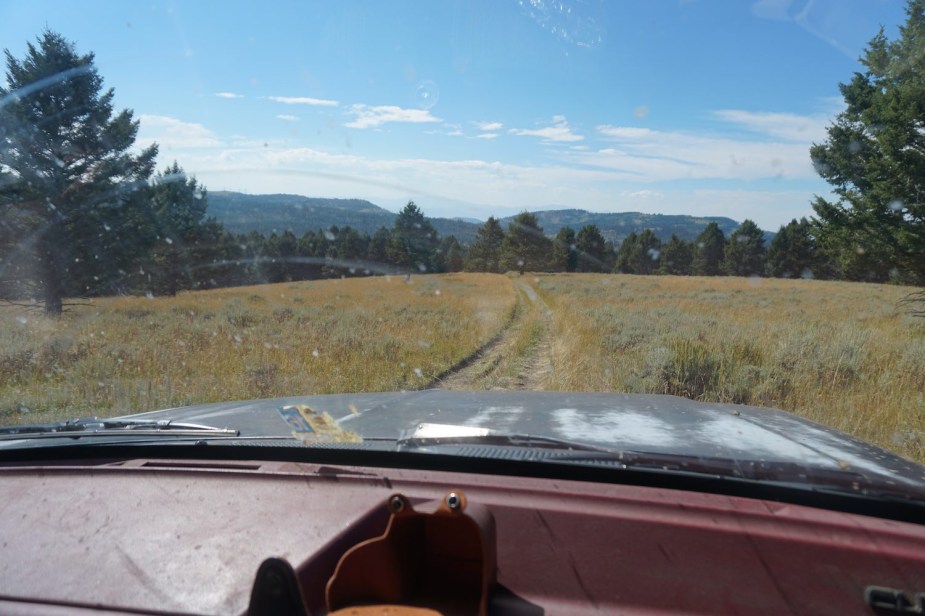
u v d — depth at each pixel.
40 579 1.60
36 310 28.69
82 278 29.25
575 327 17.77
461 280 35.38
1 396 9.88
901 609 1.40
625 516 1.67
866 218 21.17
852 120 20.84
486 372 12.46
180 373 11.55
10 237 27.50
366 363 12.75
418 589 1.44
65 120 27.95
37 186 27.48
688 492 1.80
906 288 38.06
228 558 1.63
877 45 19.84
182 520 1.84
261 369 11.20
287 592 1.23
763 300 30.44
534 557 1.59
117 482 2.12
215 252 39.38
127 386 10.00
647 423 2.44
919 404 7.90
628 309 24.33
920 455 6.47
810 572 1.49
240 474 2.11
